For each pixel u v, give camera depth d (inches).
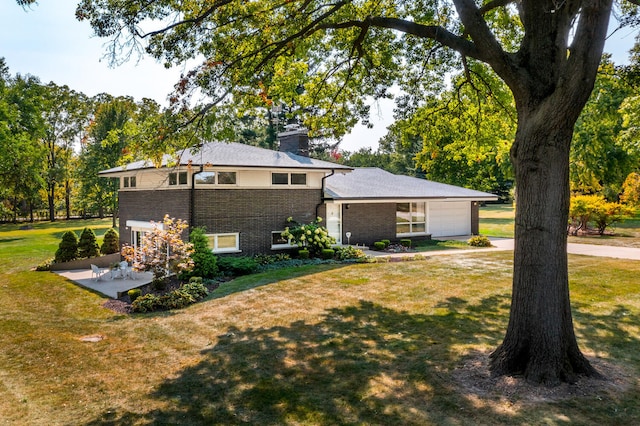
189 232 647.8
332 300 448.1
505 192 2321.6
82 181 1690.5
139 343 339.0
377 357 288.8
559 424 196.1
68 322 411.5
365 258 690.8
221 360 293.7
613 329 332.8
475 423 199.6
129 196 829.8
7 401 238.8
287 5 378.0
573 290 458.0
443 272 581.9
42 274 716.7
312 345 316.5
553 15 243.4
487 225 1400.1
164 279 538.0
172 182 687.1
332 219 855.1
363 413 213.6
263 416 214.1
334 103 504.4
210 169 654.5
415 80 496.1
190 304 461.1
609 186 1381.6
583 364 244.7
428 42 449.1
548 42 244.1
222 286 540.7
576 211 1019.9
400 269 609.6
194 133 383.2
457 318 372.2
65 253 805.2
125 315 434.3
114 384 259.9
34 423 213.0
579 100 223.6
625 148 909.2
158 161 383.6
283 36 388.5
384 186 982.4
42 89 1672.0
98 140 1478.8
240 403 229.3
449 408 215.2
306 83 494.9
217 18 358.9
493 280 525.0
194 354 308.8
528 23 250.8
